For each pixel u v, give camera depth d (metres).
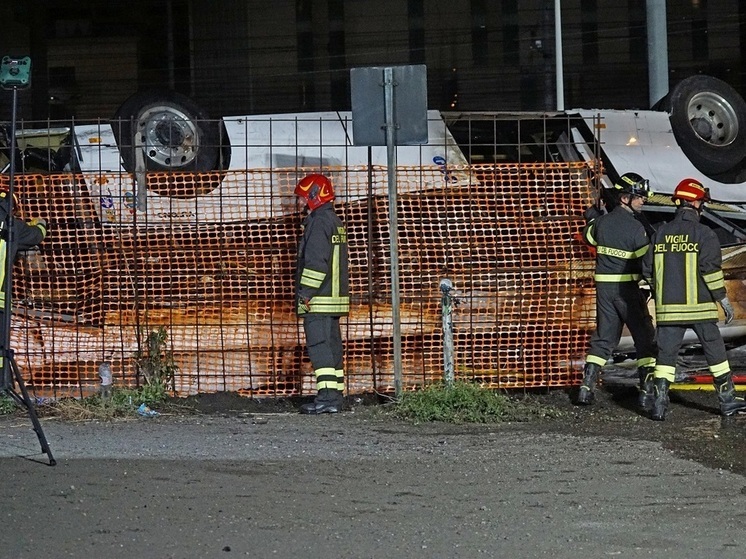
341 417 11.01
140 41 65.75
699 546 6.71
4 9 65.94
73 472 8.37
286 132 13.52
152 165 13.68
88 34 65.94
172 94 13.90
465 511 7.49
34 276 11.92
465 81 66.81
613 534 6.96
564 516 7.39
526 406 11.44
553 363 12.22
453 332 12.13
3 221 9.77
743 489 8.12
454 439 9.91
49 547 6.52
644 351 11.45
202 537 6.78
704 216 14.45
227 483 8.16
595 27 66.62
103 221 11.99
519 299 12.16
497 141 14.79
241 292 12.05
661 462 9.00
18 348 11.88
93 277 11.98
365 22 66.69
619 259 11.41
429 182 12.26
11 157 9.17
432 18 66.81
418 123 11.04
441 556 6.48
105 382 11.32
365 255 12.22
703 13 67.06
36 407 11.32
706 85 15.03
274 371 12.06
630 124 14.45
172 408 11.37
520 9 66.25
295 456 9.13
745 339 15.13
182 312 11.98
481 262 12.17
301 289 11.03
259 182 12.25
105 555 6.39
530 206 12.26
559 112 14.02
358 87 11.08
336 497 7.81
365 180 12.34
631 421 10.82
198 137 13.80
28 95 65.50
